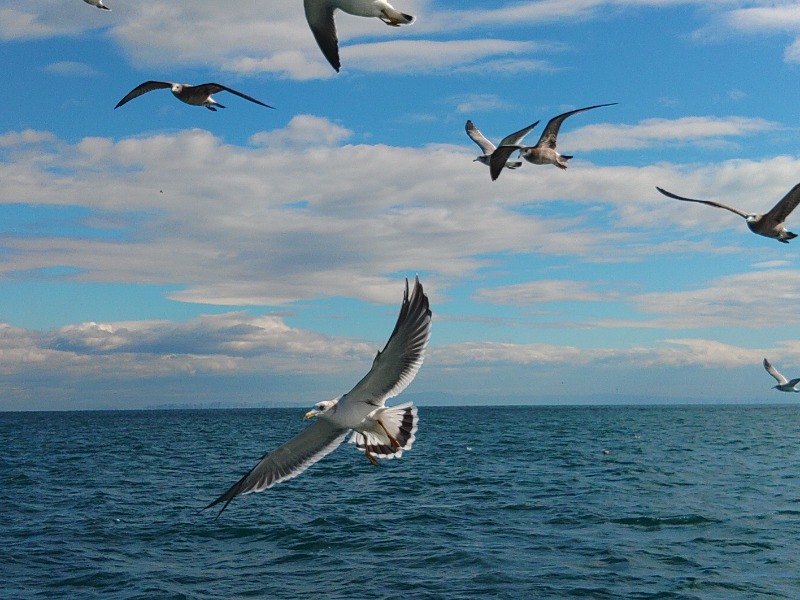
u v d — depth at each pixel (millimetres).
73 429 96938
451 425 99062
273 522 22953
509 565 17719
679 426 94062
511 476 33969
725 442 58875
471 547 19500
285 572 17656
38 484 33000
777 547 19344
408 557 18625
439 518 23328
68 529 22344
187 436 77500
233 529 22141
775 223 14836
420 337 10297
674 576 16828
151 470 39438
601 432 77500
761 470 36281
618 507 25047
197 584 16750
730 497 27172
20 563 18453
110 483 33375
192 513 24859
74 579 17156
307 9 11344
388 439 10750
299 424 116688
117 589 16422
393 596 15617
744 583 16328
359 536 20953
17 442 66125
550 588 15984
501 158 18531
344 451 45562
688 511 24141
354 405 10727
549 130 19938
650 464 39531
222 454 51094
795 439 62688
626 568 17484
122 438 73375
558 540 20250
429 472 35719
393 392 10617
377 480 32750
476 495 28031
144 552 19641
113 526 22766
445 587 16141
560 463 40312
